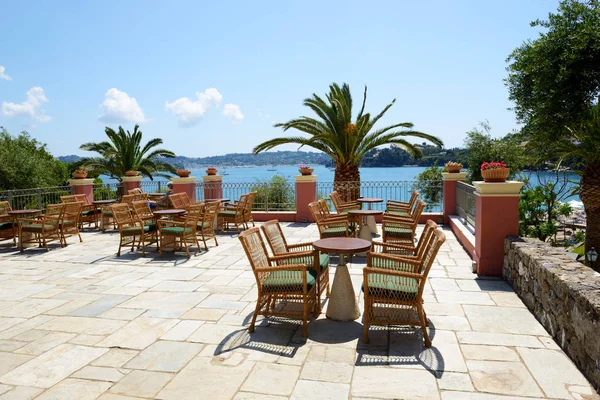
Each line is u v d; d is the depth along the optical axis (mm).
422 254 4453
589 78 8547
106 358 3676
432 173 18562
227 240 9508
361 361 3539
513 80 9930
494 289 5367
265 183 14398
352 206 10141
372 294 3873
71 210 9266
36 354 3770
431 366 3422
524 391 3023
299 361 3559
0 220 9656
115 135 21500
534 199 10641
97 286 5930
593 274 3844
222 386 3176
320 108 14109
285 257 4590
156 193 13883
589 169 9312
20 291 5730
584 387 3059
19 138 22344
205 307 4973
